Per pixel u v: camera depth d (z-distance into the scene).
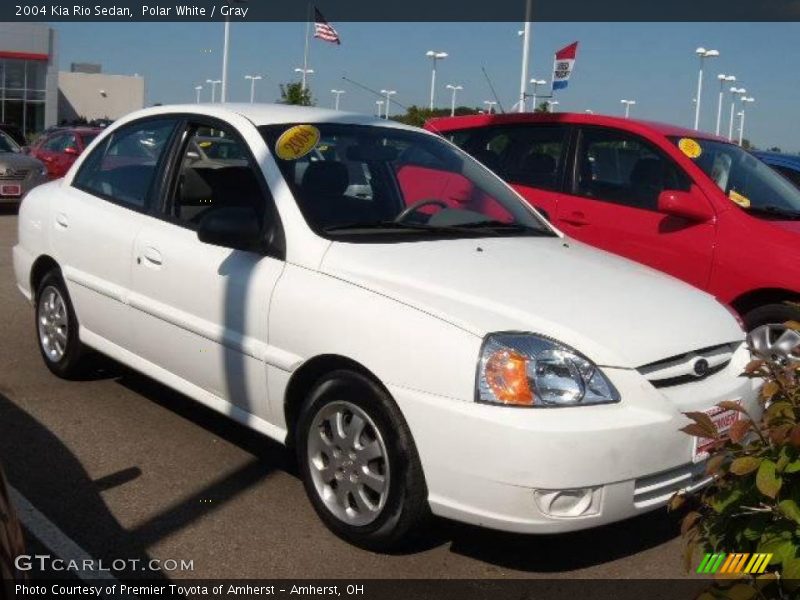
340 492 4.11
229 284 4.59
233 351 4.57
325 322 4.10
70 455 4.97
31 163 16.91
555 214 7.10
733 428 2.73
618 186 6.88
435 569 3.98
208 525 4.27
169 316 4.95
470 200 5.25
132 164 5.66
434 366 3.73
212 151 5.16
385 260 4.25
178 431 5.37
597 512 3.67
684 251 6.35
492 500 3.62
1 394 5.83
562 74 18.05
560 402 3.63
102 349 5.63
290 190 4.63
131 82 61.25
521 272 4.30
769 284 5.96
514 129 7.68
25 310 8.16
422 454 3.77
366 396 3.94
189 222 5.07
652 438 3.70
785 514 2.59
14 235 13.52
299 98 24.42
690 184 6.49
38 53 43.38
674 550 4.25
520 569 4.02
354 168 4.98
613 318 3.98
